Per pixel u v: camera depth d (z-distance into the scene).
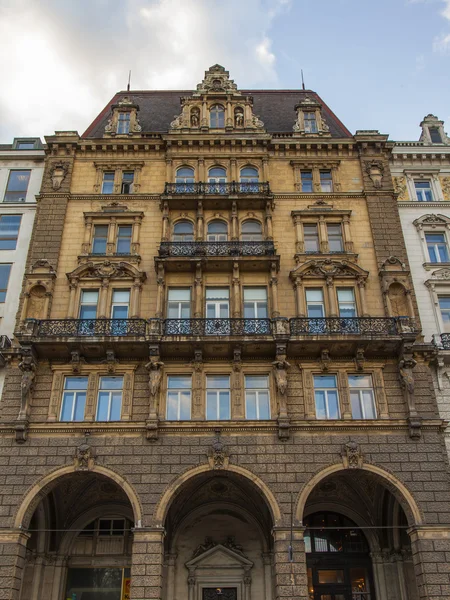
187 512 27.95
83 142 33.97
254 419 25.70
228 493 27.80
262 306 29.44
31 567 25.95
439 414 26.83
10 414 25.86
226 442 25.02
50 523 27.08
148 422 25.06
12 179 34.34
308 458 24.70
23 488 24.17
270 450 24.84
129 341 26.31
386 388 26.64
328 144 34.22
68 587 26.80
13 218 32.91
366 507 28.03
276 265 29.59
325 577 27.27
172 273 29.94
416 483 24.31
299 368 27.02
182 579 26.50
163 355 27.06
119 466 24.58
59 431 25.31
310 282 29.72
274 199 32.47
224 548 26.83
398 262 30.27
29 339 26.27
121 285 29.59
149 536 23.19
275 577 22.95
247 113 35.62
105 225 32.00
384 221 31.84
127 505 27.98
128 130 35.97
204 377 26.81
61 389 26.59
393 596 26.25
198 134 34.00
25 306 28.80
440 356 27.88
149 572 22.53
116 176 33.53
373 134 34.47
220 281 29.84
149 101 40.97
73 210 32.28
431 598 22.11
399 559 26.42
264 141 33.91
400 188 34.19
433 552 22.92
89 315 29.30
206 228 31.89
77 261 30.56
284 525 23.33
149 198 32.69
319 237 31.50
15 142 36.47
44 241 30.97
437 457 24.84
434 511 23.75
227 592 26.22
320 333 26.78
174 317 29.06
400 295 29.47
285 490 24.06
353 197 32.91
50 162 33.84
